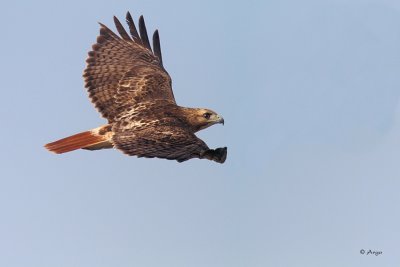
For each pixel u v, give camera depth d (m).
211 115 18.17
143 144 16.06
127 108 17.62
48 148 16.72
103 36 18.97
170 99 18.11
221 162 14.62
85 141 16.80
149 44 19.36
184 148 15.78
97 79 18.27
